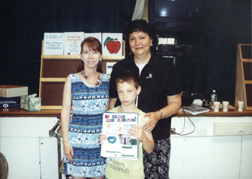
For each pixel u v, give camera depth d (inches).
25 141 69.9
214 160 72.7
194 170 72.7
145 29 45.9
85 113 46.9
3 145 69.7
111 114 42.5
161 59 50.7
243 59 73.9
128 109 43.7
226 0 82.7
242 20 83.7
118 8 82.6
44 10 82.4
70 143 47.4
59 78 72.5
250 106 71.7
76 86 46.4
